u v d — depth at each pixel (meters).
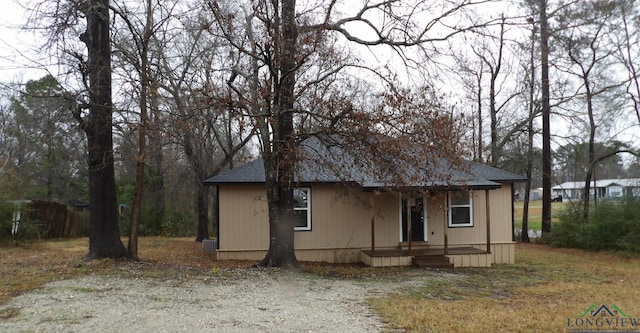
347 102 11.24
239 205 15.32
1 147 26.03
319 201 15.52
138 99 12.23
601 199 21.69
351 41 12.41
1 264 11.81
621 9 21.42
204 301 8.05
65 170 32.34
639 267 14.99
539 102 24.86
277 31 10.88
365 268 13.84
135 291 8.68
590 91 23.53
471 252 14.67
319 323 6.78
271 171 12.13
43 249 17.20
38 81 13.35
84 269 10.77
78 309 7.18
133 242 12.88
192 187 23.27
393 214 15.76
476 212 16.09
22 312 6.98
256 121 11.45
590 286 11.09
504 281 11.86
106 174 12.45
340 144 11.01
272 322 6.74
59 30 11.02
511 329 6.62
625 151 22.75
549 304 8.62
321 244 15.47
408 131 10.52
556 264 15.66
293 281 10.48
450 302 8.77
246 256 15.21
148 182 27.55
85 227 27.64
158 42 14.92
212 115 12.54
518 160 25.88
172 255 15.87
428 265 14.18
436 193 14.24
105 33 12.04
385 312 7.60
